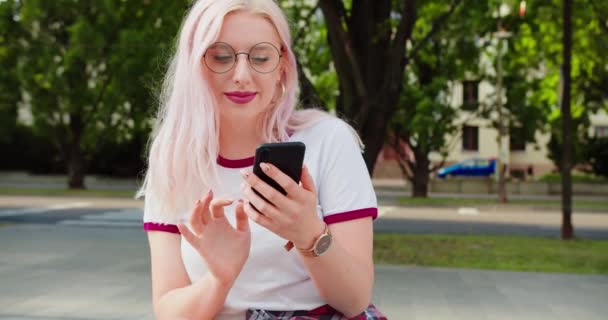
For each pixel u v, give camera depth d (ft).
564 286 23.61
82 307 18.86
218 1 5.17
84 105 79.82
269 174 4.19
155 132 6.08
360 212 5.29
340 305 5.00
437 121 73.77
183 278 5.64
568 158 38.93
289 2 38.19
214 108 5.36
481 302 20.45
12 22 78.02
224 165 5.58
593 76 63.10
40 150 119.65
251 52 5.18
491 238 38.29
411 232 43.24
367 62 30.66
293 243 4.67
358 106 30.68
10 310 18.35
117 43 76.38
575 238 38.68
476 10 41.60
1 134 93.86
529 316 18.51
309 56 48.06
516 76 76.07
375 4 30.99
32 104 82.02
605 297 21.53
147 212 5.80
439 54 64.54
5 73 81.56
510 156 121.49
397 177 128.47
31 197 71.82
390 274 25.73
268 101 5.34
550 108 76.48
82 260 28.32
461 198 84.17
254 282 5.46
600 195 96.32
